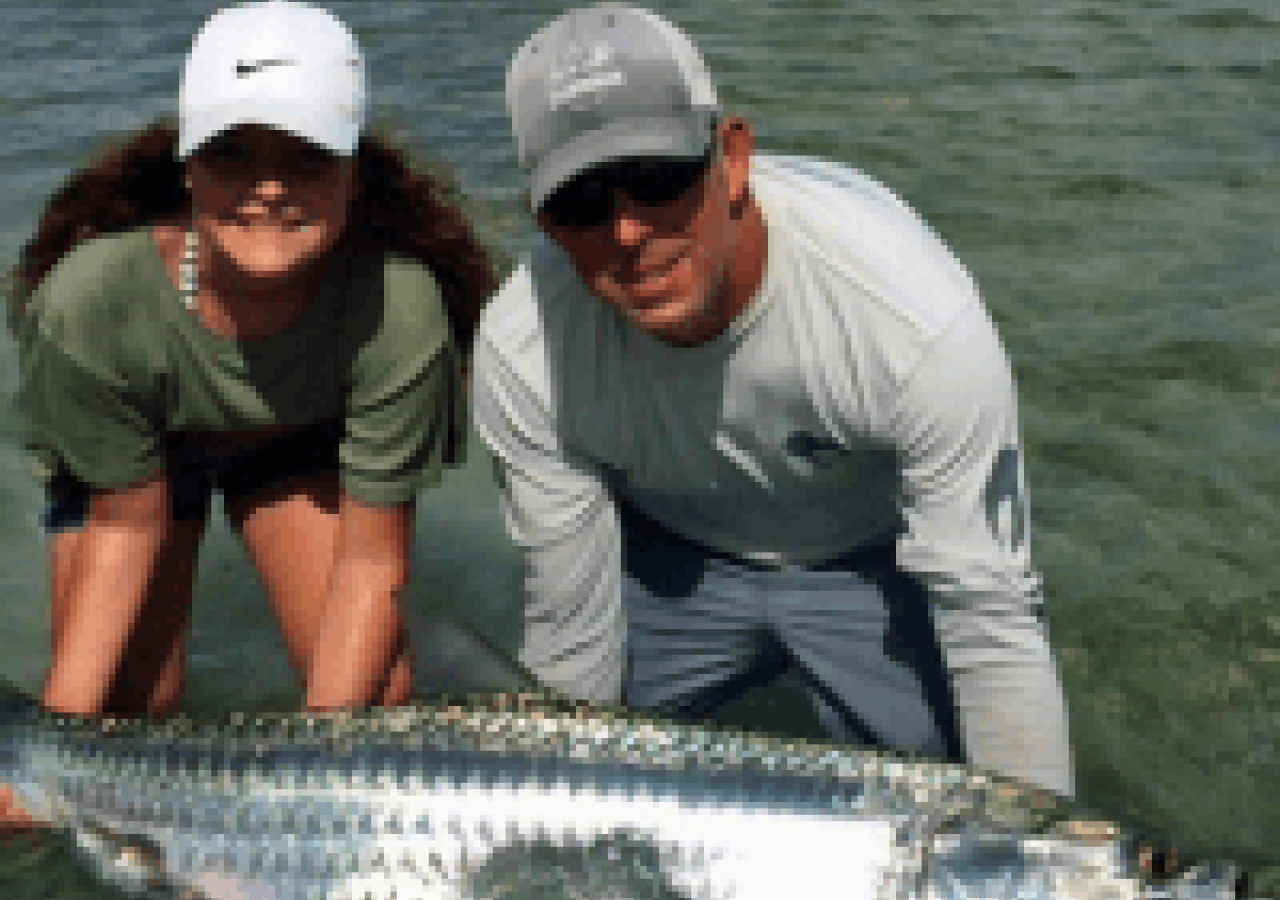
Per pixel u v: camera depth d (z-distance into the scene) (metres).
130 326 2.26
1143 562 2.95
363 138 2.18
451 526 3.22
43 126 5.14
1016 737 2.15
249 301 2.23
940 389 2.06
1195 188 4.49
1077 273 3.98
